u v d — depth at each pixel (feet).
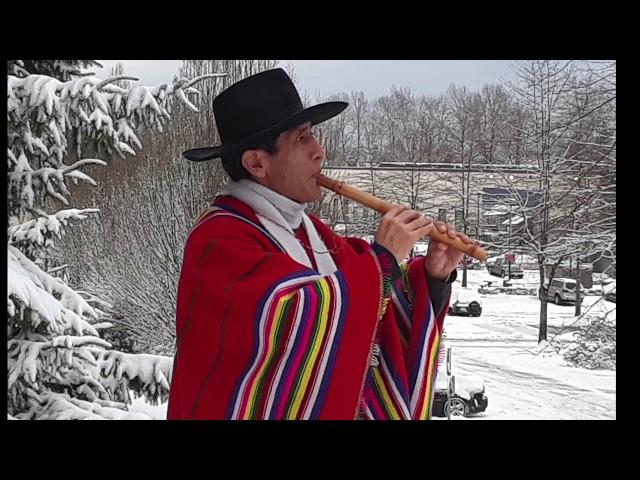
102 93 14.14
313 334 5.22
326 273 6.11
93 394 14.16
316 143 6.09
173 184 41.01
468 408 26.02
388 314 6.19
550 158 48.42
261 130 5.91
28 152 13.83
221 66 41.06
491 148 52.01
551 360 37.40
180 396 5.73
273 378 5.25
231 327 5.30
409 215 5.91
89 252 41.42
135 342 41.68
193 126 41.06
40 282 13.57
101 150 14.60
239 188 6.10
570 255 46.70
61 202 14.05
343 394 5.30
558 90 48.08
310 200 6.16
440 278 6.51
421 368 6.21
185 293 5.67
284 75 6.14
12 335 13.76
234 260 5.50
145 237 41.24
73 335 14.51
